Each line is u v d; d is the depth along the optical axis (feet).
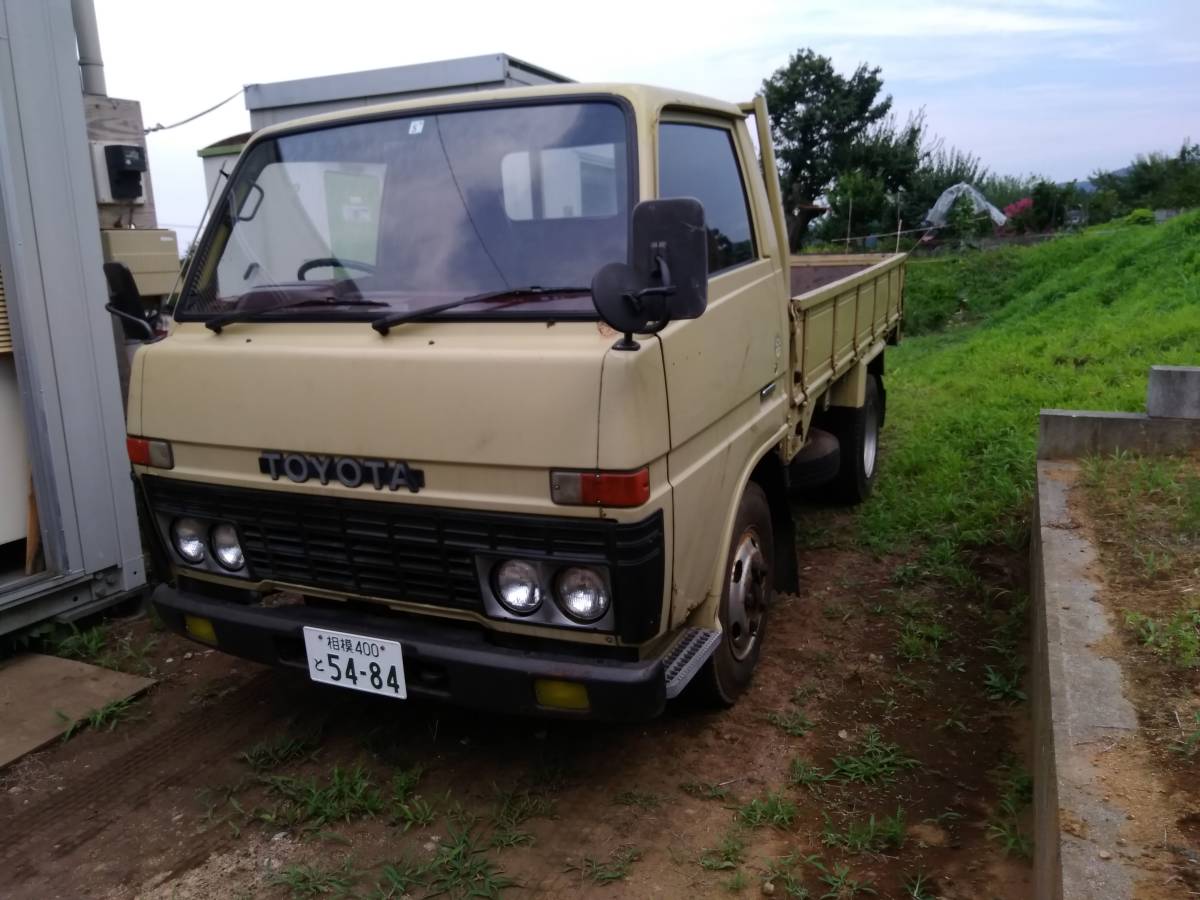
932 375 35.94
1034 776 10.33
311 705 13.46
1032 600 14.47
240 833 10.72
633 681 9.27
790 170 77.51
